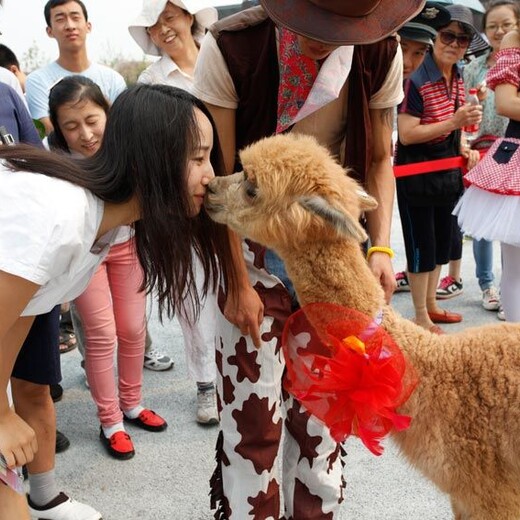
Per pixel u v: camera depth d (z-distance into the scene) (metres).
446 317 5.21
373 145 2.56
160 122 1.82
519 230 3.76
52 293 1.89
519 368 2.20
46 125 4.50
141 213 1.86
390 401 2.00
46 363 2.61
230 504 2.49
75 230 1.70
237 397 2.42
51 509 2.88
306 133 2.45
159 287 1.97
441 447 2.23
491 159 3.98
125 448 3.48
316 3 2.03
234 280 2.29
